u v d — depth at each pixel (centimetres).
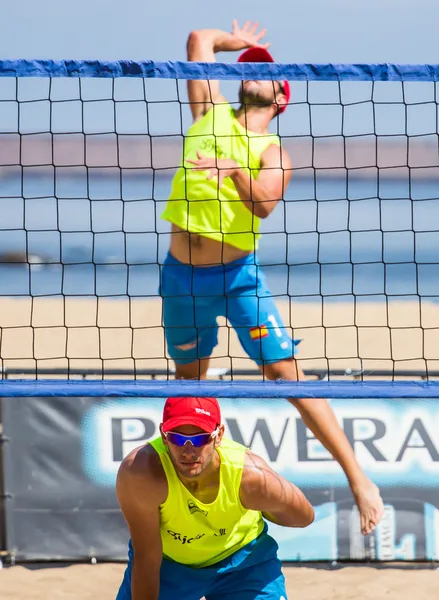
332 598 1888
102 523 2061
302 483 2058
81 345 4041
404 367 3603
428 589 1931
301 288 5656
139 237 8012
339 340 4147
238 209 1881
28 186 11375
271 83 1908
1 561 2038
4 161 12469
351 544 2052
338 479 2061
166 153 12619
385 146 12094
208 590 1383
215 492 1279
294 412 2073
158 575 1345
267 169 1823
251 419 2066
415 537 2053
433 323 4522
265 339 1864
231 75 1314
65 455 2067
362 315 4731
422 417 2081
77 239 7794
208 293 1902
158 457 1262
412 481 2061
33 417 2067
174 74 1307
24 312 4772
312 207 10131
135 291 5516
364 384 1314
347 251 7269
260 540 1385
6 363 3572
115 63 1301
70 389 1273
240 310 1884
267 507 1312
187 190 1892
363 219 9238
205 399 1255
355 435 2072
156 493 1261
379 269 6291
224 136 1770
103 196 10725
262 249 7369
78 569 2022
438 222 8969
